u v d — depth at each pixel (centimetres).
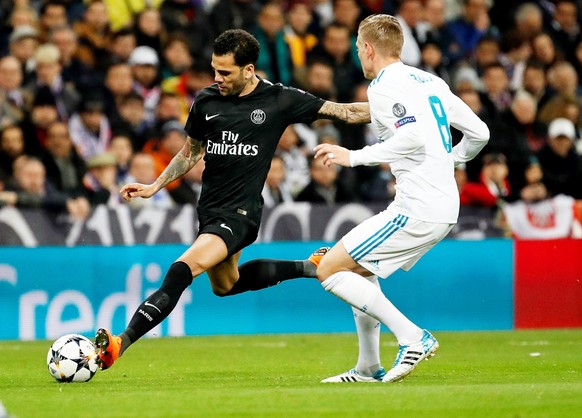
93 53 4503
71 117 4297
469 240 4191
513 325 4231
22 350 3341
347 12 4872
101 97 4341
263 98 2328
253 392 2030
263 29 4700
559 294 4275
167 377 2483
